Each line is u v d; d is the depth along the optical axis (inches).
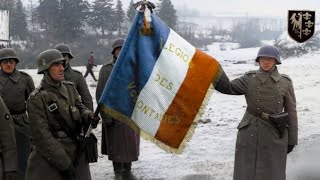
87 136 196.2
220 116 516.1
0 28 1861.5
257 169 230.1
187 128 201.3
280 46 1839.3
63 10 2461.9
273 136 228.8
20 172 264.5
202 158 338.3
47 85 192.7
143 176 299.4
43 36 2373.3
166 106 199.6
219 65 206.2
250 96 231.5
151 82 197.9
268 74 230.7
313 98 642.8
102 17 2464.3
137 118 197.9
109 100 195.5
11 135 205.8
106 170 319.3
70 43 2338.8
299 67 1250.6
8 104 263.6
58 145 188.7
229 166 316.5
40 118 188.1
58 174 194.5
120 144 290.7
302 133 418.0
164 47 200.5
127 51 196.2
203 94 202.8
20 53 2073.1
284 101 233.8
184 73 201.3
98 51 2209.6
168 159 337.7
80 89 282.7
